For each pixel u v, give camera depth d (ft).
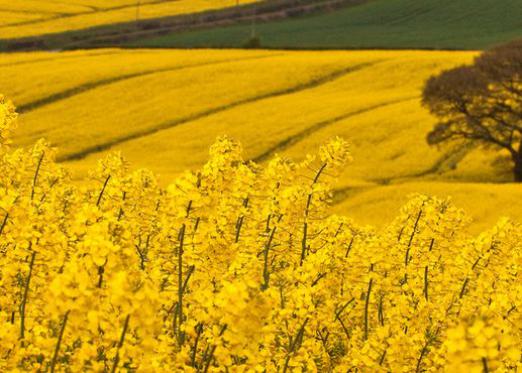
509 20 560.20
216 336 33.40
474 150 327.26
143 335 28.89
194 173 46.80
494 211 216.54
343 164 55.31
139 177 59.47
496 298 42.98
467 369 25.17
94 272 30.66
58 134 328.90
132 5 634.43
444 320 45.32
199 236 46.96
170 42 538.47
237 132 326.24
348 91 391.04
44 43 534.37
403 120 335.06
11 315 42.63
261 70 404.16
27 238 41.16
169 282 48.83
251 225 55.16
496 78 309.22
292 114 344.08
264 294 33.78
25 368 36.63
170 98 368.48
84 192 62.18
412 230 58.90
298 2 625.82
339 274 49.01
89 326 29.99
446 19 576.61
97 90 375.25
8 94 368.89
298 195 53.42
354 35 547.49
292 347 39.65
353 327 51.98
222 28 577.02
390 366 39.58
